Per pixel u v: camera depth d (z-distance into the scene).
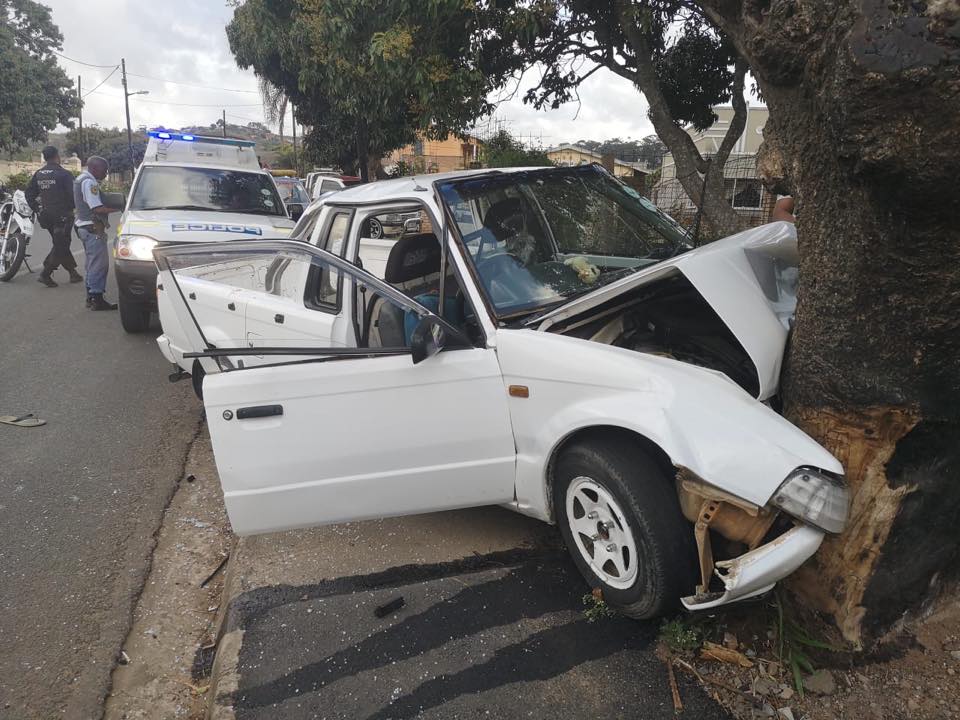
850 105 1.98
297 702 2.63
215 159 9.67
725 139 7.78
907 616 2.74
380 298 3.27
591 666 2.71
